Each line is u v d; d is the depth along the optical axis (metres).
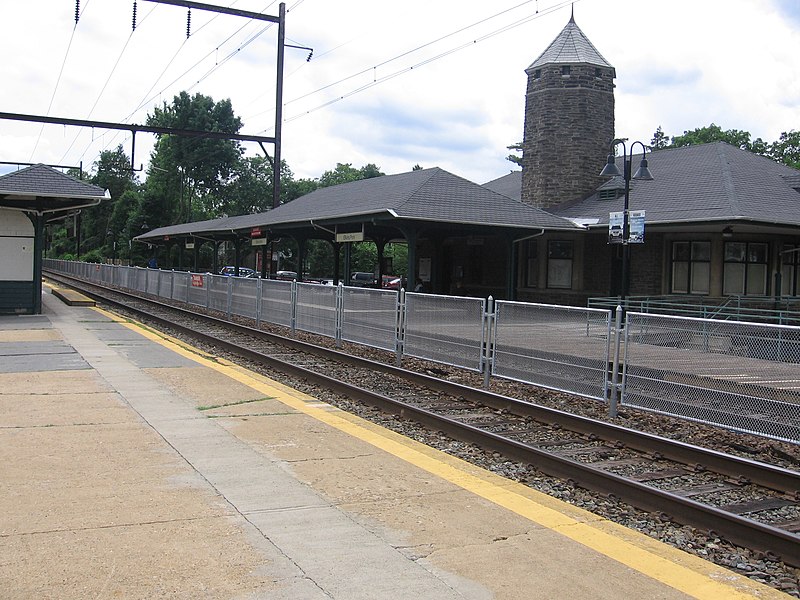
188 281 26.58
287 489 5.53
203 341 16.77
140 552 4.26
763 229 20.86
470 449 7.84
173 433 7.14
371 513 5.07
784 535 5.01
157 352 12.88
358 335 14.78
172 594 3.75
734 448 8.25
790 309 22.80
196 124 74.81
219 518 4.86
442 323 12.12
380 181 27.38
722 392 7.81
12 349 12.77
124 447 6.56
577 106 27.67
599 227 22.70
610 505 6.13
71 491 5.31
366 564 4.20
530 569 4.21
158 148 81.19
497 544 4.57
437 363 13.30
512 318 10.71
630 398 9.00
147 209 73.06
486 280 29.09
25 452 6.30
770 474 6.70
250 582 3.91
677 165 25.86
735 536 5.34
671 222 20.34
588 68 27.73
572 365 9.77
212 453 6.45
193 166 75.44
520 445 7.36
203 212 78.00
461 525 4.89
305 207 28.91
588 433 8.59
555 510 5.26
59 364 11.18
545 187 28.11
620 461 7.54
